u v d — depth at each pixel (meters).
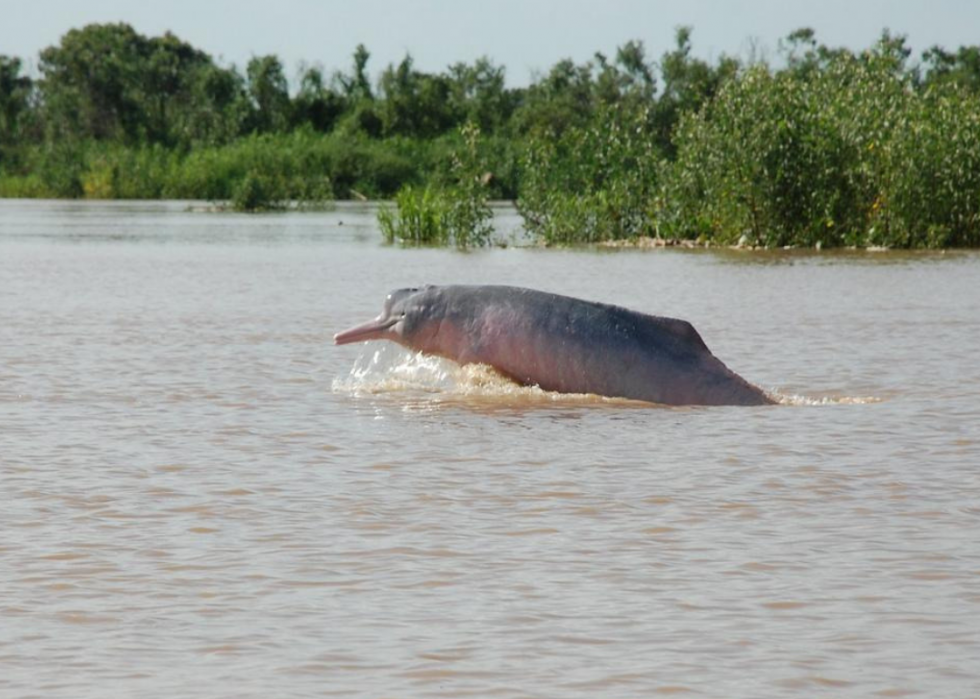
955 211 147.88
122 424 45.59
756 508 34.28
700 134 154.38
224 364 59.78
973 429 44.16
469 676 23.75
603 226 160.25
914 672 23.88
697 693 23.05
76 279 107.38
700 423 45.75
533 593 27.91
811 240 149.25
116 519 33.31
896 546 30.98
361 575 29.06
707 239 153.75
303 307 84.94
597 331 51.25
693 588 28.19
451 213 158.50
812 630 25.83
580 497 35.38
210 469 38.72
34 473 38.09
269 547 31.05
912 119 149.88
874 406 48.91
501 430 44.66
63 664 24.22
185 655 24.66
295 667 24.11
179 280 106.25
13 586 28.30
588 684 23.41
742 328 73.12
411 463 39.56
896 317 78.44
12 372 56.97
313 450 41.44
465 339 52.81
